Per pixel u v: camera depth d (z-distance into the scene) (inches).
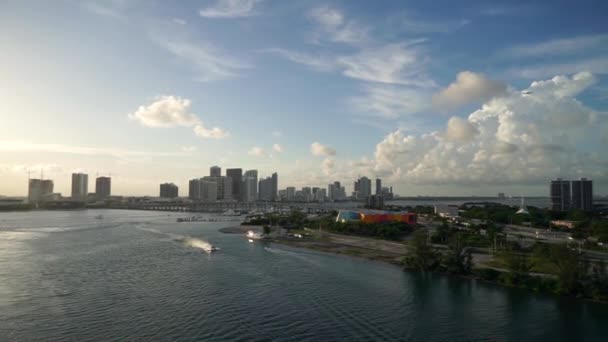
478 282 4869.6
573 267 4298.7
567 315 3673.7
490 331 3304.6
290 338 3102.9
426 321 3499.0
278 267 5782.5
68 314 3595.0
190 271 5428.2
